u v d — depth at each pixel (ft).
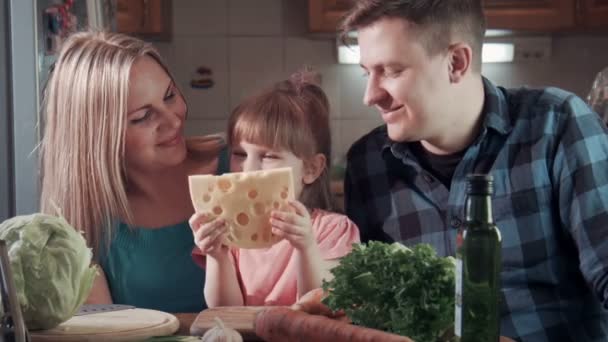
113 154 5.86
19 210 7.43
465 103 5.66
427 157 6.03
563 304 5.79
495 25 12.05
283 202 5.19
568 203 5.70
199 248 5.63
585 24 11.98
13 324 3.76
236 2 12.94
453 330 4.17
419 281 4.13
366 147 6.31
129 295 6.04
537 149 5.81
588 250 5.48
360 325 4.31
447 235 5.92
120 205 5.97
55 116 6.06
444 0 5.30
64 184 6.00
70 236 4.77
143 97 5.84
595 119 5.89
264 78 13.02
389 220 6.14
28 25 7.32
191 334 4.69
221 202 5.08
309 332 4.17
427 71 5.31
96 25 8.13
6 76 7.37
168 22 12.66
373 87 5.43
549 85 13.05
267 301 5.96
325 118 6.48
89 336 4.54
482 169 5.88
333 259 5.87
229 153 6.47
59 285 4.62
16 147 7.41
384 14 5.24
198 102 13.04
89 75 5.86
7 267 3.75
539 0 12.02
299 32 12.98
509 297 5.77
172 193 6.17
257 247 5.19
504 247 5.82
